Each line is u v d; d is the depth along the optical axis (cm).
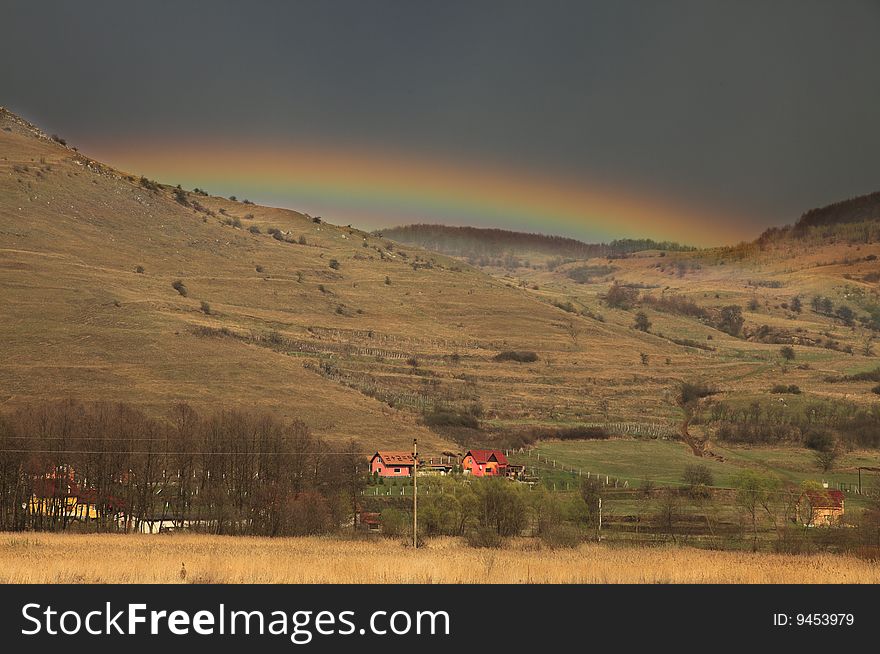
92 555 11800
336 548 14362
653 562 12162
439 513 19538
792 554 15762
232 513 19512
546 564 11562
